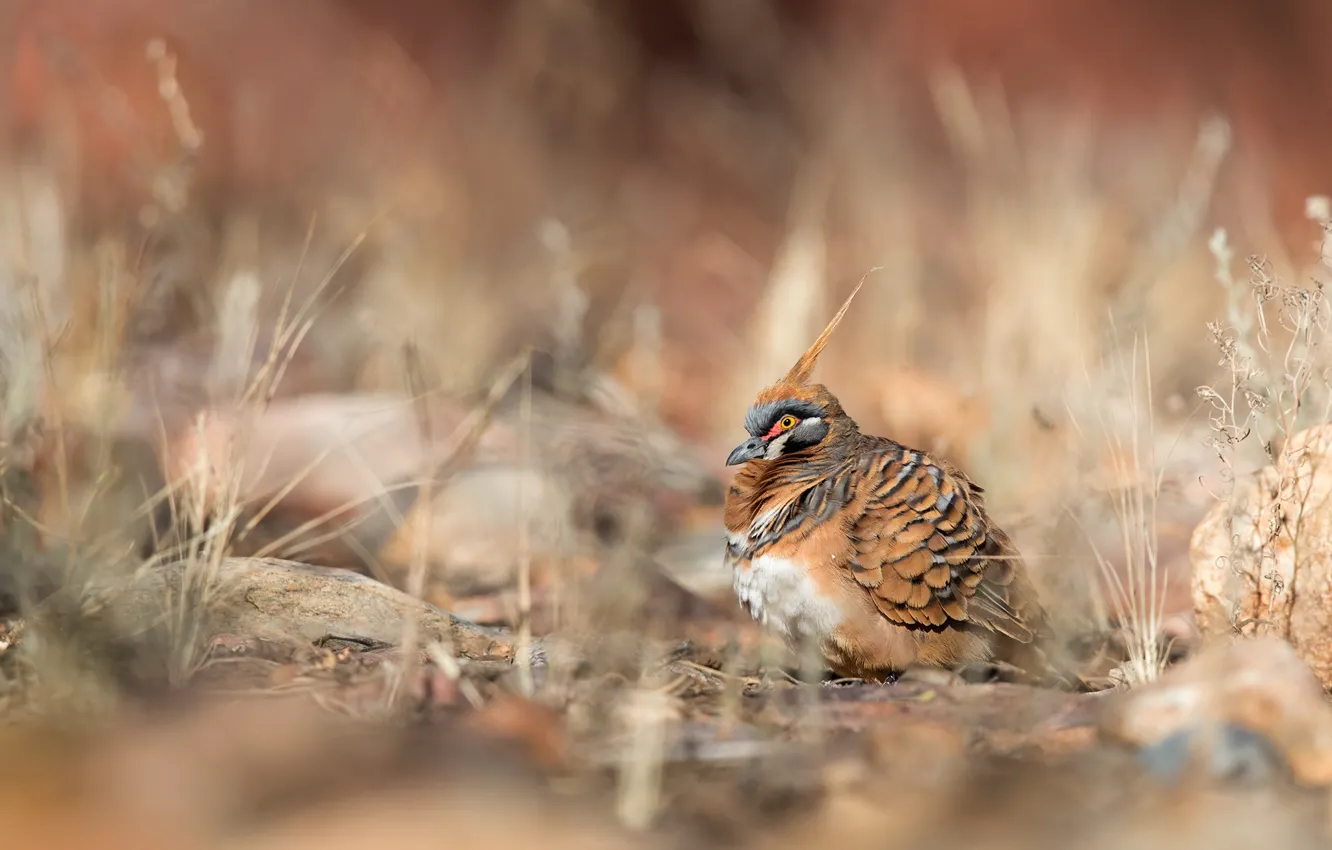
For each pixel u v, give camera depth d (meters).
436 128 24.73
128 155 18.62
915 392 16.34
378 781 7.16
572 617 10.10
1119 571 11.78
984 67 32.09
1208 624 9.39
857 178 22.75
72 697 7.89
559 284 17.53
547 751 7.52
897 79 29.44
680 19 34.12
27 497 11.02
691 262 25.14
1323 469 8.95
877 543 9.89
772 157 29.34
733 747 7.68
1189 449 13.94
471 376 15.92
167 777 7.04
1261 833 6.88
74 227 16.64
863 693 8.56
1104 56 32.47
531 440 13.63
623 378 17.19
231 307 14.71
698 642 11.05
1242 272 18.41
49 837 6.52
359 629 9.53
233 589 9.45
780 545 10.12
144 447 12.47
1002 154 21.59
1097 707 8.27
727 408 16.70
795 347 16.59
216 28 24.80
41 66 19.36
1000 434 13.92
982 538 10.12
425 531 11.21
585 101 27.02
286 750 7.37
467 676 8.43
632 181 28.02
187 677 8.41
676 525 13.68
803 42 31.98
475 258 20.88
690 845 6.75
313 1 26.81
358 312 16.64
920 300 19.05
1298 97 32.25
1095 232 18.30
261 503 12.64
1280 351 12.11
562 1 26.30
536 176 24.56
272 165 22.73
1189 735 7.46
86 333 13.78
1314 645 8.84
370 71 25.41
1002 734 7.93
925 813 7.07
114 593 9.03
